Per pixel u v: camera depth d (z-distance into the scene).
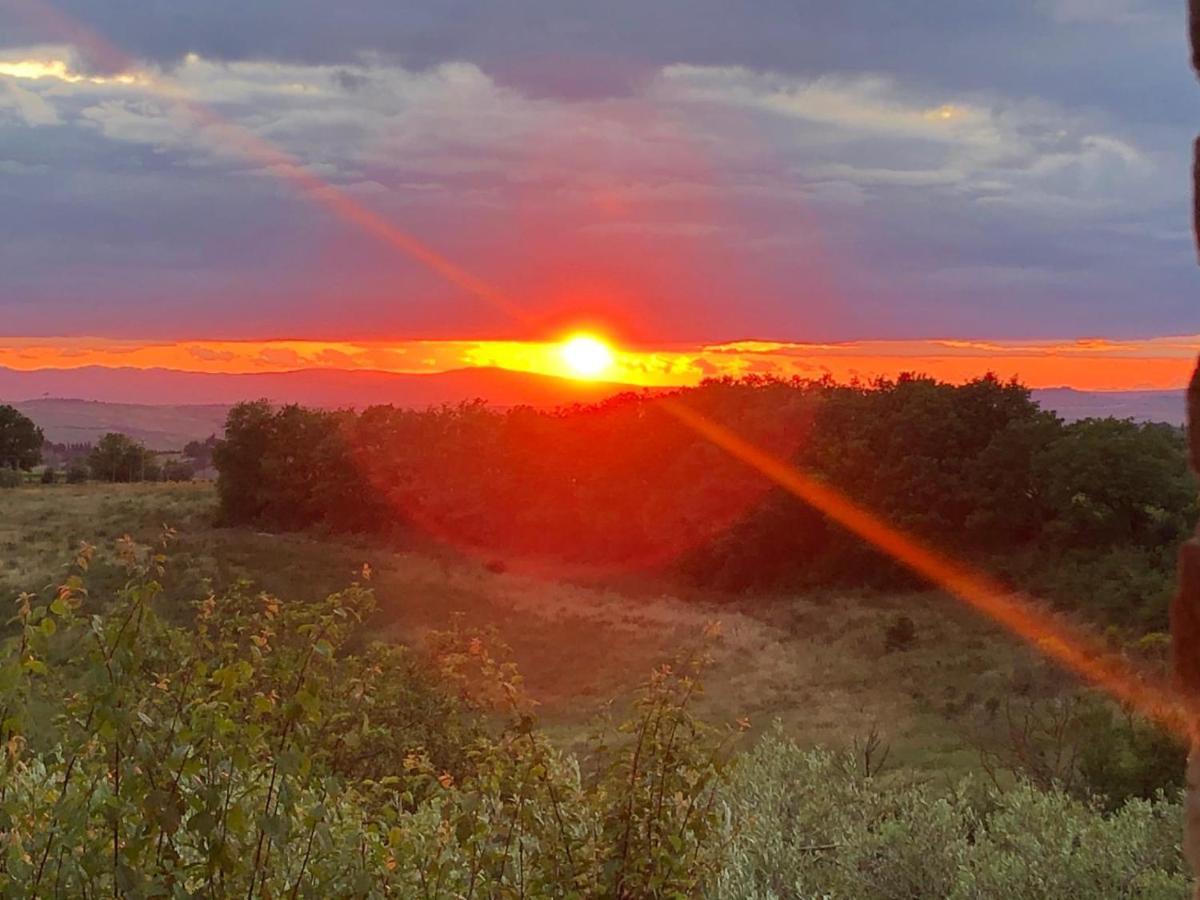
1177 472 46.75
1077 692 25.52
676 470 62.91
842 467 56.09
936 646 40.25
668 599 54.75
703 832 5.60
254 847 4.38
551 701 33.53
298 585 53.75
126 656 4.00
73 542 63.16
